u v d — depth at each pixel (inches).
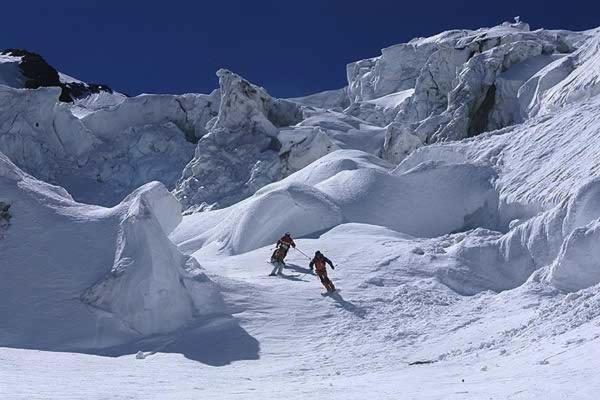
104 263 760.3
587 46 1770.4
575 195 858.1
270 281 823.7
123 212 818.2
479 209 1203.9
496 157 1312.7
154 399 346.0
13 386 358.6
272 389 399.2
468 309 709.9
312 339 648.4
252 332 669.3
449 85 2217.0
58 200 860.6
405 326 662.5
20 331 701.3
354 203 1194.0
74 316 710.5
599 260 701.9
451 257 883.4
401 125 1765.5
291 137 1812.3
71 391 356.8
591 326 451.2
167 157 2149.4
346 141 2018.9
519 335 528.7
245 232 1095.6
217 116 2175.2
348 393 363.3
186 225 1409.9
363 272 848.3
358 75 3457.2
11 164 890.7
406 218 1189.7
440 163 1280.8
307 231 1114.7
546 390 309.4
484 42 2213.3
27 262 776.3
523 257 863.7
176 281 727.7
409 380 404.2
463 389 341.4
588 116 1264.8
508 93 1822.1
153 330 694.5
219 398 350.9
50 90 2129.7
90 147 2170.3
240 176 1847.9
